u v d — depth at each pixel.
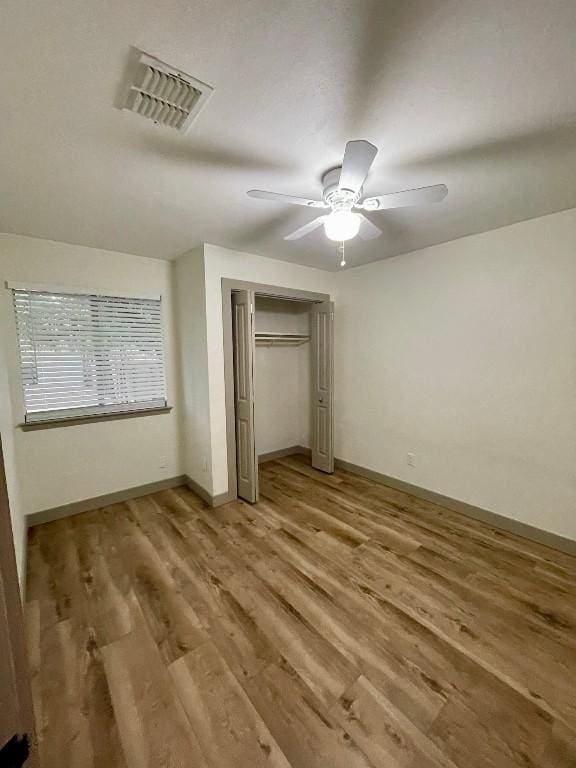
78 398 2.88
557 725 1.23
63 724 1.24
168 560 2.24
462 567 2.16
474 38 0.96
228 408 3.05
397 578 2.06
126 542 2.46
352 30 0.93
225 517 2.83
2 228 2.39
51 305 2.71
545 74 1.08
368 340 3.52
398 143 1.45
